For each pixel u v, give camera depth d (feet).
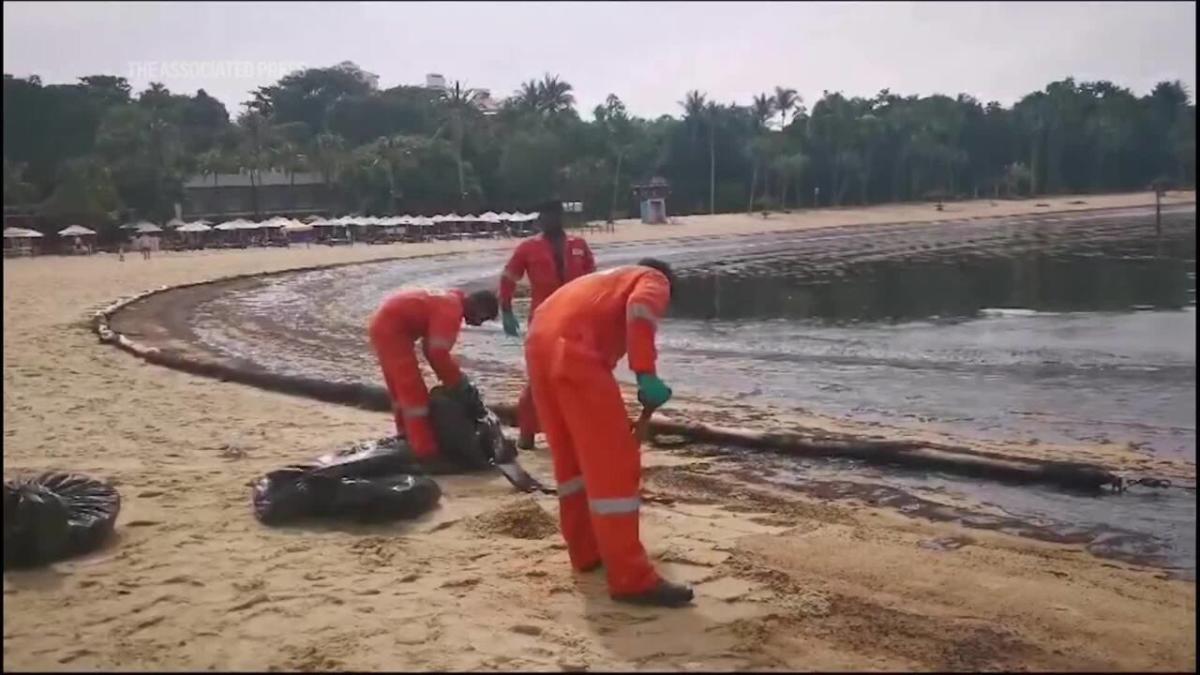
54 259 170.60
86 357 51.01
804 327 67.56
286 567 18.62
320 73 370.12
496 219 254.06
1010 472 26.11
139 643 15.17
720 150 375.04
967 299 86.48
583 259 30.94
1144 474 26.73
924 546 20.59
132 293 96.84
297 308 84.99
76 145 265.95
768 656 14.84
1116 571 19.20
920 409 36.81
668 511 22.91
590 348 17.31
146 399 38.06
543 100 369.30
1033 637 15.76
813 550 19.94
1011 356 50.52
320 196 291.17
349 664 14.47
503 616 16.29
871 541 20.72
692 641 15.35
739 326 68.69
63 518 19.01
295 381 39.58
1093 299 83.10
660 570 18.66
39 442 29.94
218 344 60.29
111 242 227.20
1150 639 15.75
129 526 21.17
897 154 388.78
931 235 224.33
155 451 28.73
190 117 342.64
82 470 26.14
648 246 208.54
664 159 367.86
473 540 20.34
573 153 335.67
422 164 296.92
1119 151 402.31
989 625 16.24
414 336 26.58
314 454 28.25
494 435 26.50
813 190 386.11
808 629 15.92
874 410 36.70
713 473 26.96
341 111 350.23
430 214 288.92
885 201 394.73
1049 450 29.78
